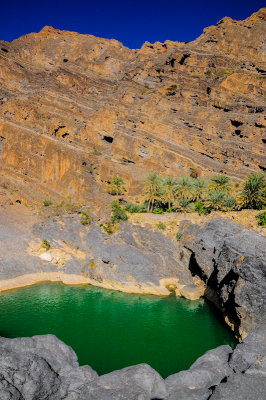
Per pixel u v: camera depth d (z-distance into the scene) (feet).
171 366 113.09
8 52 432.25
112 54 455.63
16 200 280.92
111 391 79.51
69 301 168.86
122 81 371.97
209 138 293.64
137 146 295.28
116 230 204.95
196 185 230.68
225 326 143.43
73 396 80.94
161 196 229.86
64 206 252.01
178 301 170.30
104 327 141.49
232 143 283.59
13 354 85.40
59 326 141.38
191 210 212.23
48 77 389.39
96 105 352.90
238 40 371.76
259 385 78.13
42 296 174.91
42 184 288.10
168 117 311.68
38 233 221.05
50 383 81.92
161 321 148.15
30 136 301.63
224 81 326.65
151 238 197.16
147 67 399.03
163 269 188.14
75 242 208.64
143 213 214.48
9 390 73.77
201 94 320.50
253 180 200.64
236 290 126.52
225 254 143.54
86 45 462.19
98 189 269.23
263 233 150.61
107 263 191.93
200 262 166.91
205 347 126.31
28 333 133.90
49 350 95.40
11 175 303.27
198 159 283.59
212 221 178.70
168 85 338.75
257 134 276.21
